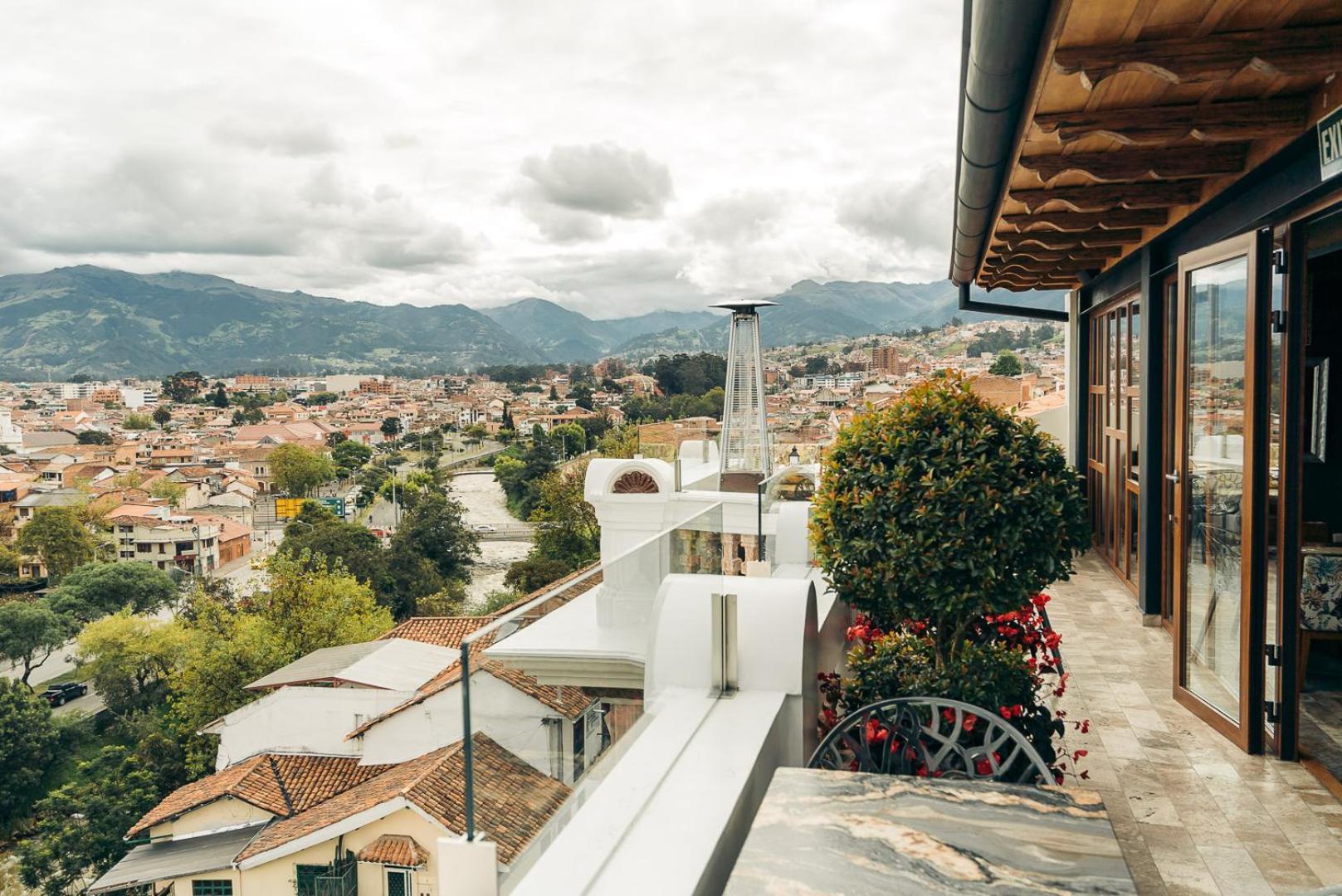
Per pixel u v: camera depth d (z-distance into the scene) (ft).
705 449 44.96
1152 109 11.16
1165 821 11.07
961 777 7.61
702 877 6.66
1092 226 18.48
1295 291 13.03
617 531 36.11
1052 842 5.39
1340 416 19.31
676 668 10.58
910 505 11.14
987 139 12.12
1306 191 11.96
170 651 180.65
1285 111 10.98
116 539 314.14
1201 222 17.67
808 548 19.15
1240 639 13.58
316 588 146.82
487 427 614.34
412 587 212.02
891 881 4.91
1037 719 10.69
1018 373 88.38
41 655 238.48
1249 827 10.85
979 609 10.86
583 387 605.73
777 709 10.31
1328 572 15.49
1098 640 20.12
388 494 417.08
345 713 87.97
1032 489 10.76
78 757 160.66
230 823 82.48
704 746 9.18
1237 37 8.80
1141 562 21.79
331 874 69.10
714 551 12.72
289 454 476.54
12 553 298.56
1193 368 15.80
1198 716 15.01
